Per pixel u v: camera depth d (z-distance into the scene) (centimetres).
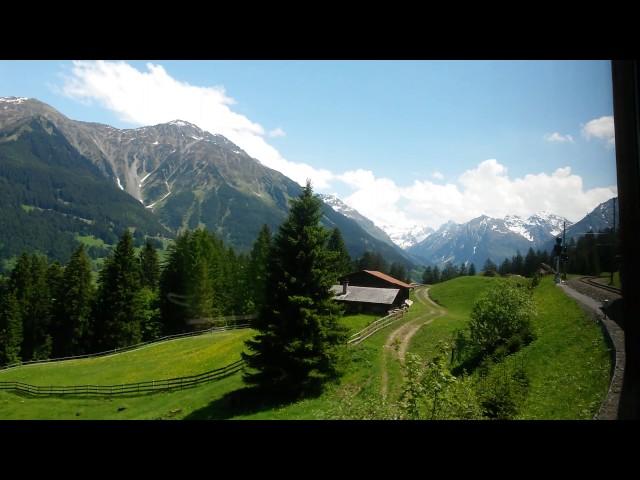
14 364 5600
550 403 1312
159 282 6631
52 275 7400
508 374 1795
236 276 6981
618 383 1109
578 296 3002
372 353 3462
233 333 5394
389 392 2516
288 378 2812
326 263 2983
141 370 4397
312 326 2855
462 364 2905
